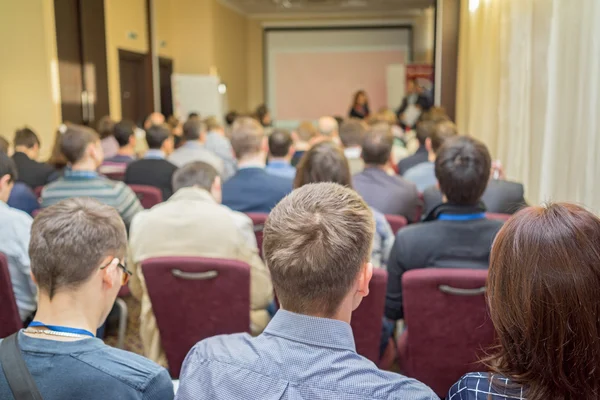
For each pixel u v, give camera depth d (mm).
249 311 2002
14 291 2107
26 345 1065
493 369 897
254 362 929
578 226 816
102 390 1030
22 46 6367
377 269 1869
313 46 12852
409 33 12578
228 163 5797
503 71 4438
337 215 963
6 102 6461
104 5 7312
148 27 8727
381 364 2203
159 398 1077
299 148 4797
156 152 4523
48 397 1010
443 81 6277
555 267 801
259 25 12852
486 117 4992
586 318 793
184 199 2217
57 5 6488
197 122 5062
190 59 10234
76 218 1191
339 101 12961
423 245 1926
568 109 3006
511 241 852
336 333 929
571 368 807
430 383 1922
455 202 1928
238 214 2229
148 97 8766
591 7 2742
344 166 2299
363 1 11141
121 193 2832
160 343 2154
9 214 2080
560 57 3143
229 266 1916
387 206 2871
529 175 3672
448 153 1917
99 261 1186
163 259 1924
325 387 882
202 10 10086
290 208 992
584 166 2787
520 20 4051
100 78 7309
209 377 947
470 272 1743
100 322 1249
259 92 13062
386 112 7090
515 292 833
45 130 6449
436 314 1813
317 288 928
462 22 6066
